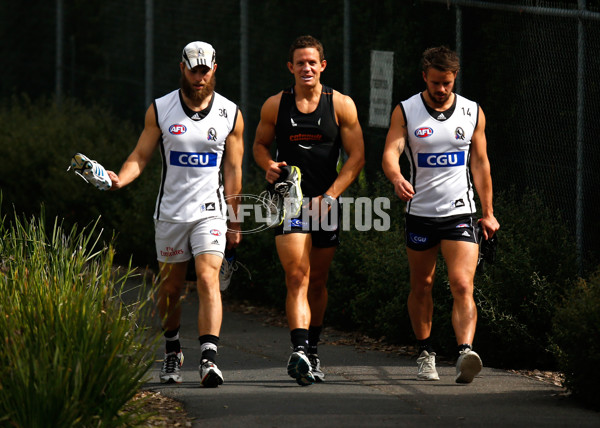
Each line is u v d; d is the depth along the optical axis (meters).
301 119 22.38
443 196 22.06
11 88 65.62
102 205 42.66
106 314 17.52
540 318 24.66
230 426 17.92
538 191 28.80
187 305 34.91
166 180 22.09
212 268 21.77
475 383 22.39
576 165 27.31
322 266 22.86
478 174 22.36
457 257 21.91
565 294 24.84
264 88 42.09
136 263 40.53
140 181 41.72
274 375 23.64
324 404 19.75
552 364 25.08
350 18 36.28
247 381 22.77
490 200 22.31
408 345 27.97
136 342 18.19
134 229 39.59
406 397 20.75
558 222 27.02
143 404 17.34
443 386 22.03
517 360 25.14
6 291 18.58
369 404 19.84
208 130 21.83
